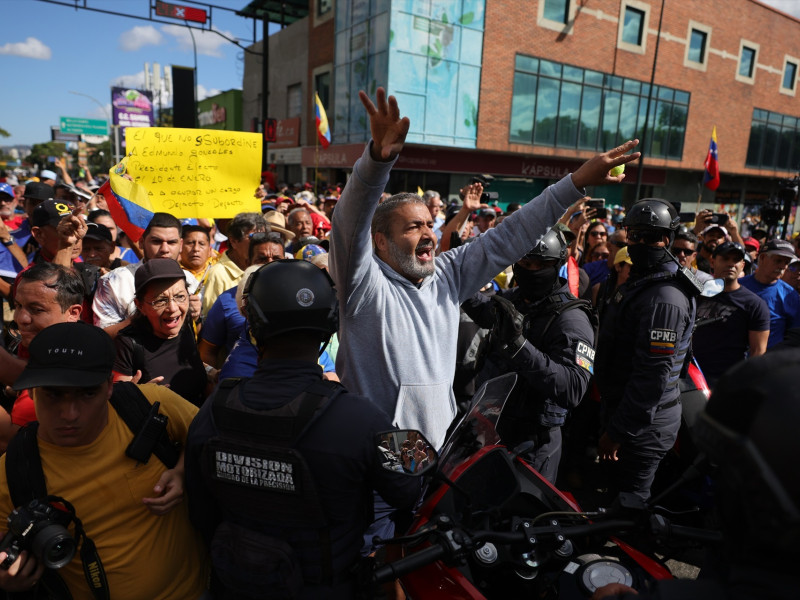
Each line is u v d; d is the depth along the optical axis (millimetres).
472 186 4160
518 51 18766
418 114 17406
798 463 649
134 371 2316
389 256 1946
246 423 1295
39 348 1394
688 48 23297
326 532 1305
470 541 1321
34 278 2031
